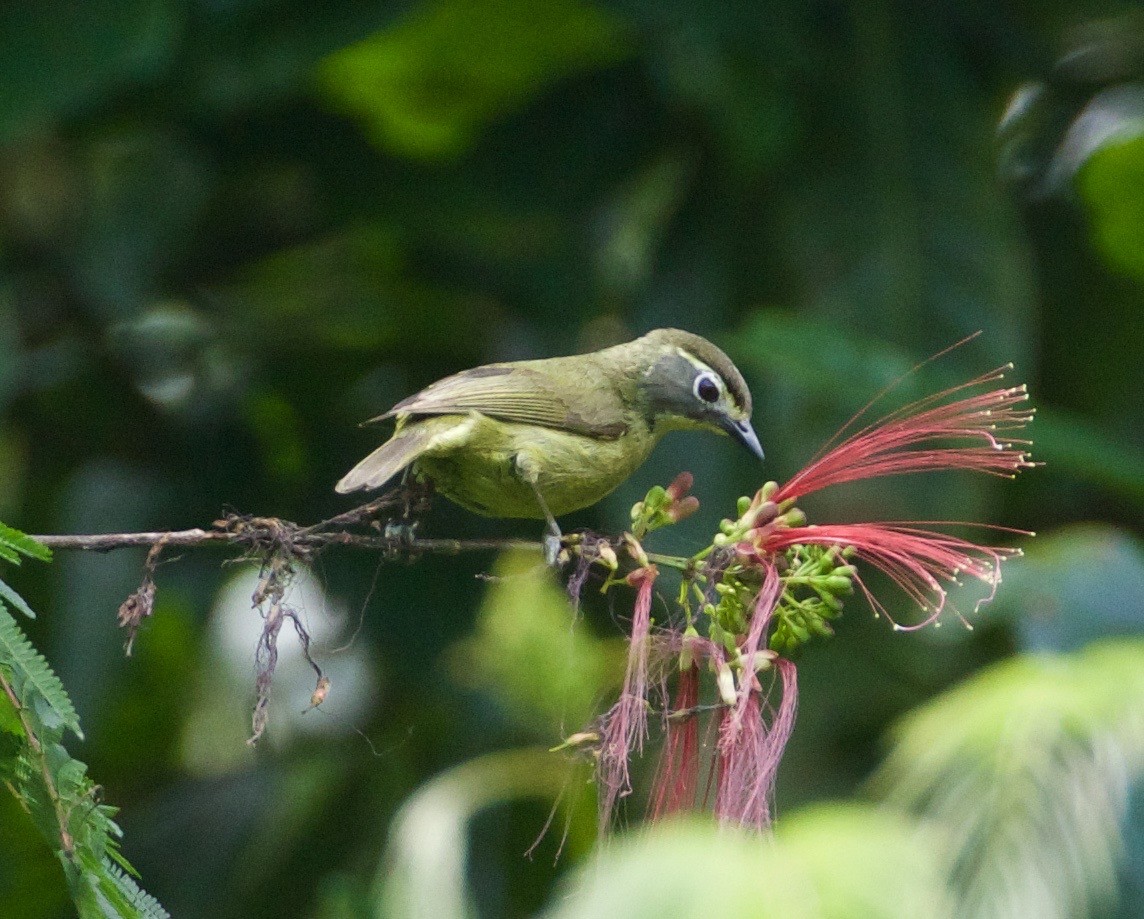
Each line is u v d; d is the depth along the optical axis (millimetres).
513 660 10953
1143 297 14727
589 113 13781
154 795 14031
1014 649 11852
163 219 13648
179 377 13922
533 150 13680
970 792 7117
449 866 9695
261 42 12523
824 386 11234
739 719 6367
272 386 13906
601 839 6277
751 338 11273
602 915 4766
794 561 6984
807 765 12055
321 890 12555
